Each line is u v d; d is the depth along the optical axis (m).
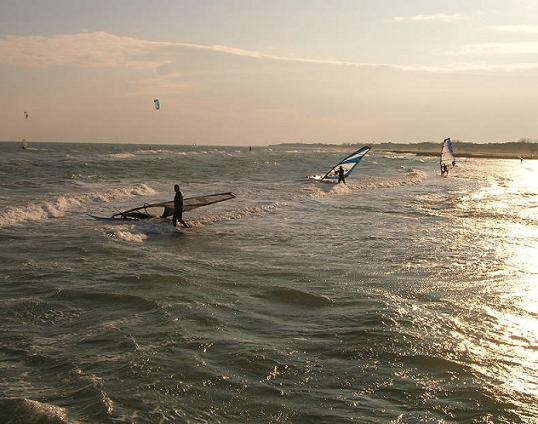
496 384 6.43
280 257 13.23
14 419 5.16
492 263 12.79
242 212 20.92
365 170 51.25
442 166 49.47
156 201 23.73
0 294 9.37
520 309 9.34
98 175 36.66
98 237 15.02
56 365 6.50
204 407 5.67
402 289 10.38
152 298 9.23
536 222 19.78
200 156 69.94
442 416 5.65
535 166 84.75
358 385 6.30
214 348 7.17
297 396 5.99
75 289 9.66
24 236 14.93
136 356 6.77
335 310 8.98
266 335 7.77
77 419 5.25
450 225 18.67
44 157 54.00
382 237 16.11
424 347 7.43
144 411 5.48
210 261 12.60
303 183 33.62
